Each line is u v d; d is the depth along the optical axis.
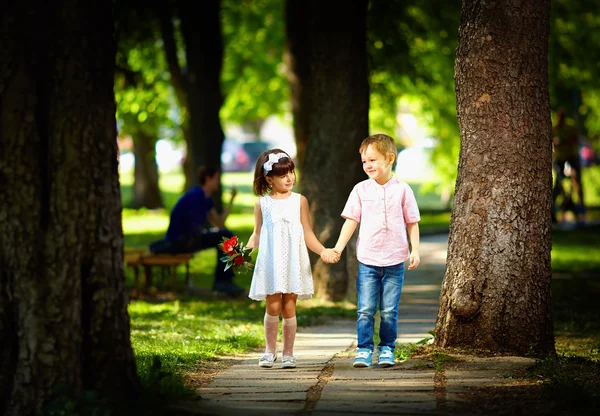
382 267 11.13
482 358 11.02
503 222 11.27
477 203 11.37
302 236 11.40
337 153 19.22
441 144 46.97
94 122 8.44
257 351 12.99
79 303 8.37
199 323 15.99
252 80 50.22
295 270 11.23
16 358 8.34
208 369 11.30
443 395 9.20
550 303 11.48
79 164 8.34
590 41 37.38
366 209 11.18
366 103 19.45
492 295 11.34
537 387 9.42
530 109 11.22
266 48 47.50
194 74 32.59
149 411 8.27
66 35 8.36
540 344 11.35
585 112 48.22
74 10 8.37
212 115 32.72
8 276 8.32
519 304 11.30
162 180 82.00
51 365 8.26
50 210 8.31
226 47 46.62
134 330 14.89
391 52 29.56
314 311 17.56
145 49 34.72
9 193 8.27
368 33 28.70
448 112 41.91
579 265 27.12
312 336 14.61
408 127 63.88
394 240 11.09
